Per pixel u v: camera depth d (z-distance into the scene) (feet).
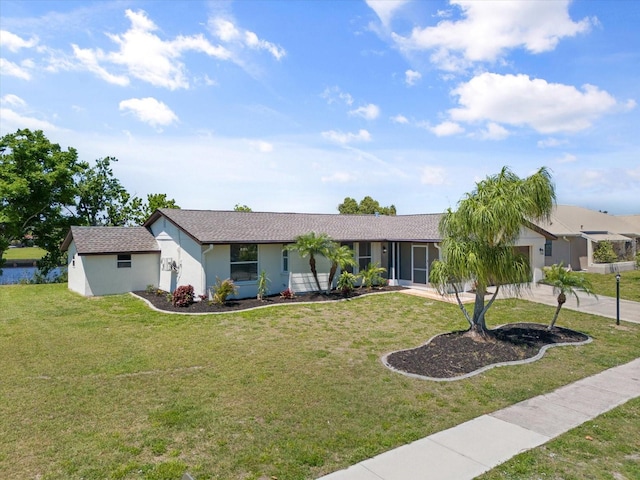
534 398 22.56
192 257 55.36
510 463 15.80
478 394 22.97
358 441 17.53
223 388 23.70
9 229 90.38
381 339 35.35
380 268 65.21
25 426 18.76
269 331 38.24
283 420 19.52
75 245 61.72
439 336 34.99
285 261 61.21
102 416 19.86
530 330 37.47
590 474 15.01
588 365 28.48
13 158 90.84
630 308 49.98
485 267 31.30
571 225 91.81
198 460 15.94
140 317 44.34
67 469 15.23
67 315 45.62
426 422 19.48
